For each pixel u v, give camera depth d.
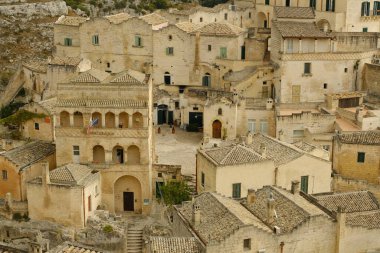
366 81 120.12
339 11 131.75
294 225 67.00
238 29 129.00
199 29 128.50
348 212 73.06
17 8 166.88
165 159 105.50
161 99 124.94
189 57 129.12
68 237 79.19
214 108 111.06
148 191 88.62
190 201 75.12
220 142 99.12
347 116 107.06
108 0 185.12
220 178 79.31
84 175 83.12
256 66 123.62
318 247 68.50
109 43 132.50
